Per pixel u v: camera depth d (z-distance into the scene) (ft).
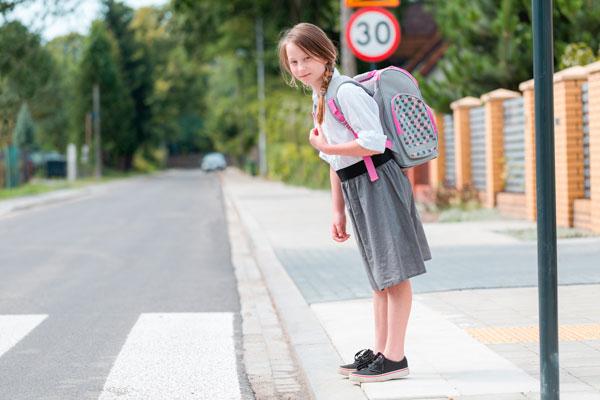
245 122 295.07
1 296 43.09
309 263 50.90
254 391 24.89
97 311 38.45
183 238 75.77
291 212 99.66
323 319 32.48
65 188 210.79
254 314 37.47
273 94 202.18
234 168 466.70
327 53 21.30
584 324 29.50
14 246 69.05
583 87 63.26
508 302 34.71
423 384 21.90
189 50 220.23
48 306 39.91
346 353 26.48
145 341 31.71
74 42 177.37
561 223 65.00
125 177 339.16
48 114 384.88
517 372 22.97
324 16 186.50
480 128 89.30
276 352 29.96
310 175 181.06
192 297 42.37
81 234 80.12
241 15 203.10
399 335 22.47
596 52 74.95
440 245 56.70
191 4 189.67
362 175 21.58
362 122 20.90
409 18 179.42
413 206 22.15
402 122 21.20
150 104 408.05
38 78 199.31
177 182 258.16
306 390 24.91
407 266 21.65
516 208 77.20
